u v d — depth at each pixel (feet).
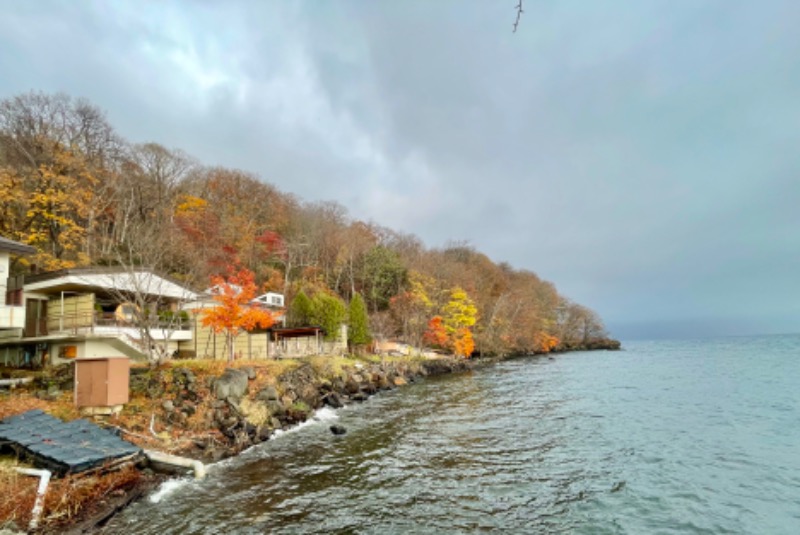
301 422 69.05
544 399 90.84
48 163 113.60
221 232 160.35
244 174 204.95
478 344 207.10
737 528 31.76
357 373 111.55
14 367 76.28
